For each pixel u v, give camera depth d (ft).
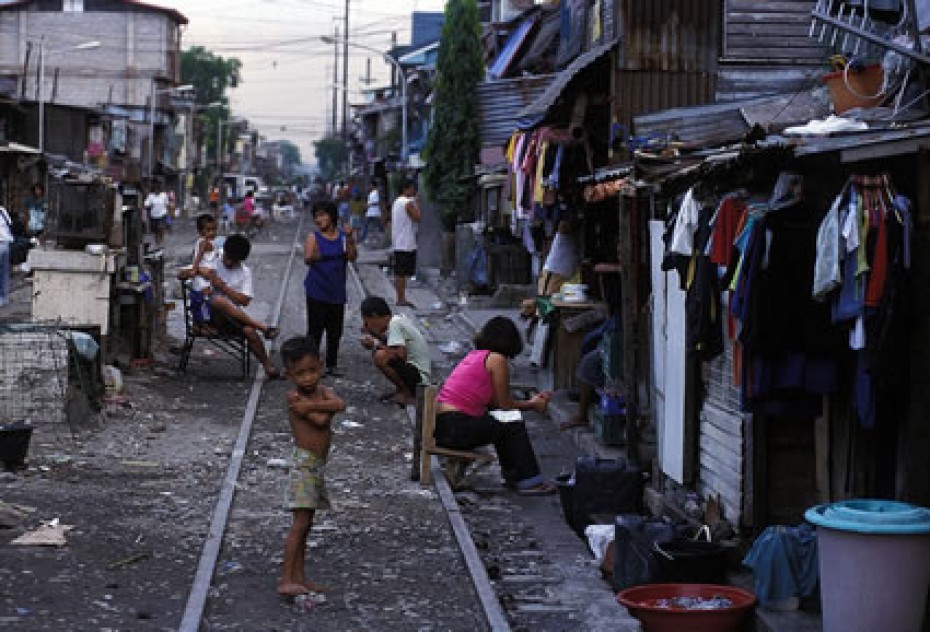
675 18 52.19
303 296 92.02
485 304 83.61
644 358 41.04
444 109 117.29
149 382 52.08
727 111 43.04
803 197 26.17
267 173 615.16
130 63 254.47
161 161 261.65
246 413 46.73
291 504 26.99
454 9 117.91
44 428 42.04
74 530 30.83
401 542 32.07
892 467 26.32
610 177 43.01
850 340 24.08
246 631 25.08
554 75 78.43
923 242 22.68
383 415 48.78
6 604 25.25
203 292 54.03
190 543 30.66
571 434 45.83
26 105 163.84
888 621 21.94
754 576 26.23
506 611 27.40
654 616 24.57
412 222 86.38
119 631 24.31
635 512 33.73
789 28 52.31
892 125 26.48
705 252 28.84
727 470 29.76
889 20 37.63
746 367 26.25
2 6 250.57
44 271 48.73
